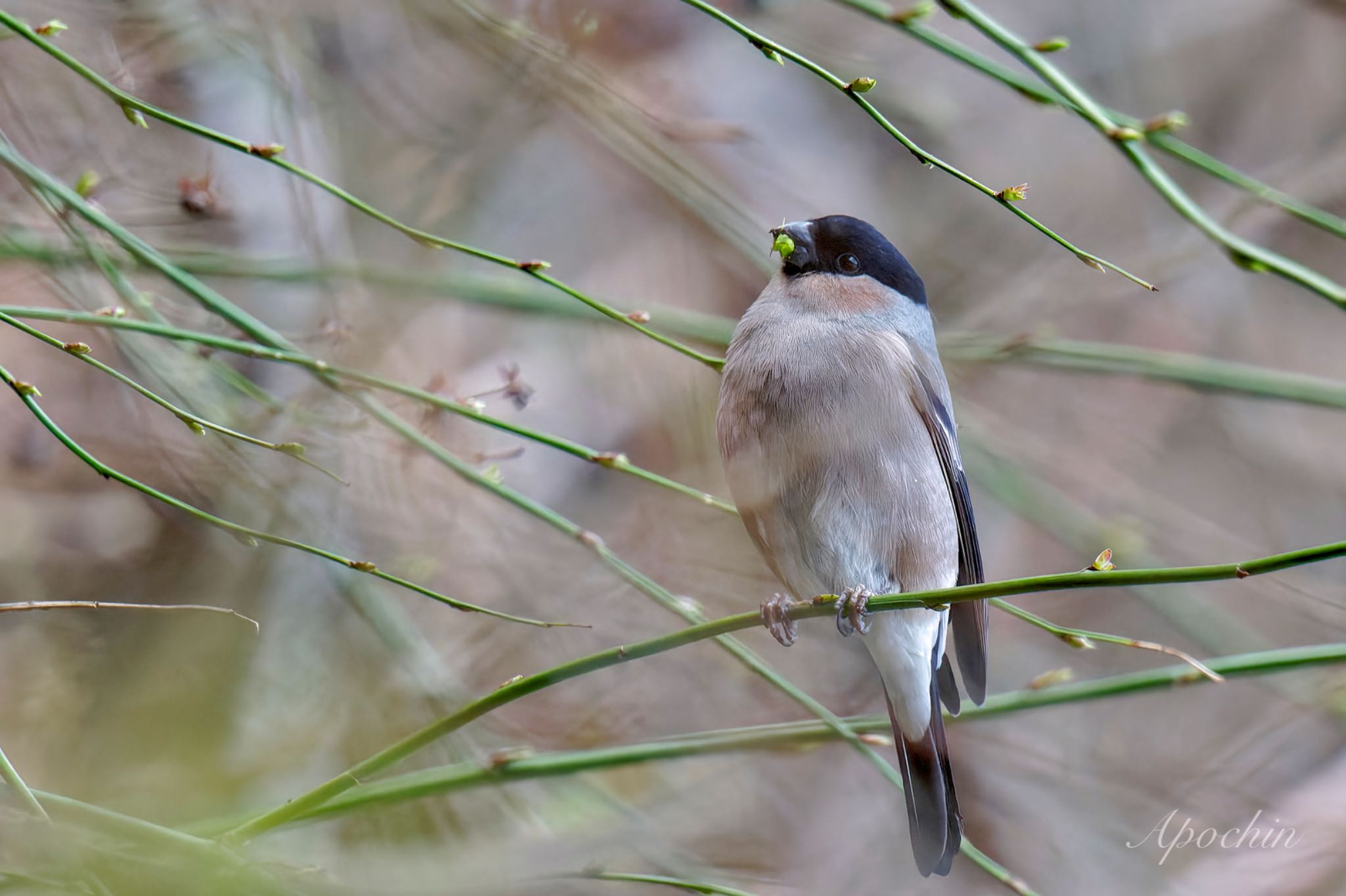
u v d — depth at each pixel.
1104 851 11.89
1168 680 7.59
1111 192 15.39
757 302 8.45
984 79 15.49
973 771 12.18
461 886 8.06
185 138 9.96
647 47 13.27
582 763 7.13
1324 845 11.82
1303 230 15.49
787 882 10.83
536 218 13.30
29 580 9.74
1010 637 13.52
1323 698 11.48
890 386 7.89
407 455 9.88
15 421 10.17
